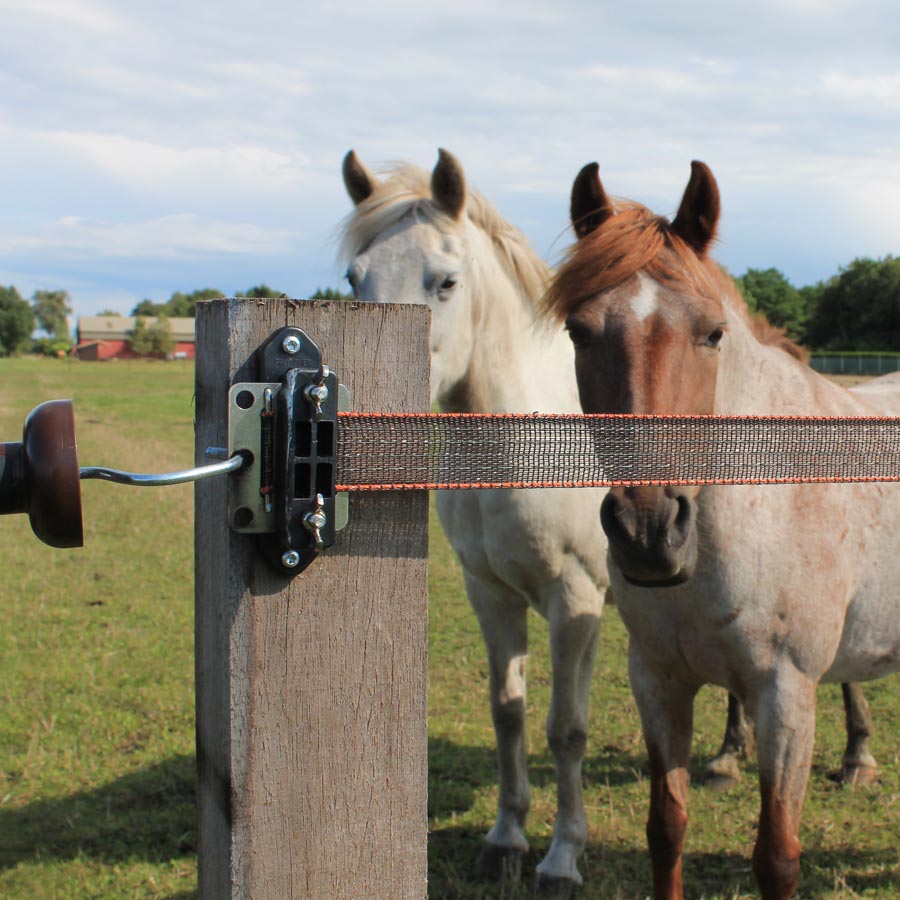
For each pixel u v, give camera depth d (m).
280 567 0.91
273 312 0.91
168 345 76.94
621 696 4.31
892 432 1.48
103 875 2.85
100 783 3.42
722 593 2.08
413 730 0.99
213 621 0.96
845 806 3.29
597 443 1.18
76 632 4.99
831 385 2.55
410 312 0.97
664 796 2.27
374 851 0.98
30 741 3.68
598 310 1.96
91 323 95.31
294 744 0.95
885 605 2.37
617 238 2.00
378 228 2.81
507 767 3.02
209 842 1.00
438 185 2.79
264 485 0.90
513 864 2.95
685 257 2.01
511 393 2.96
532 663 4.82
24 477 0.88
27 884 2.80
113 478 0.88
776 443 1.37
